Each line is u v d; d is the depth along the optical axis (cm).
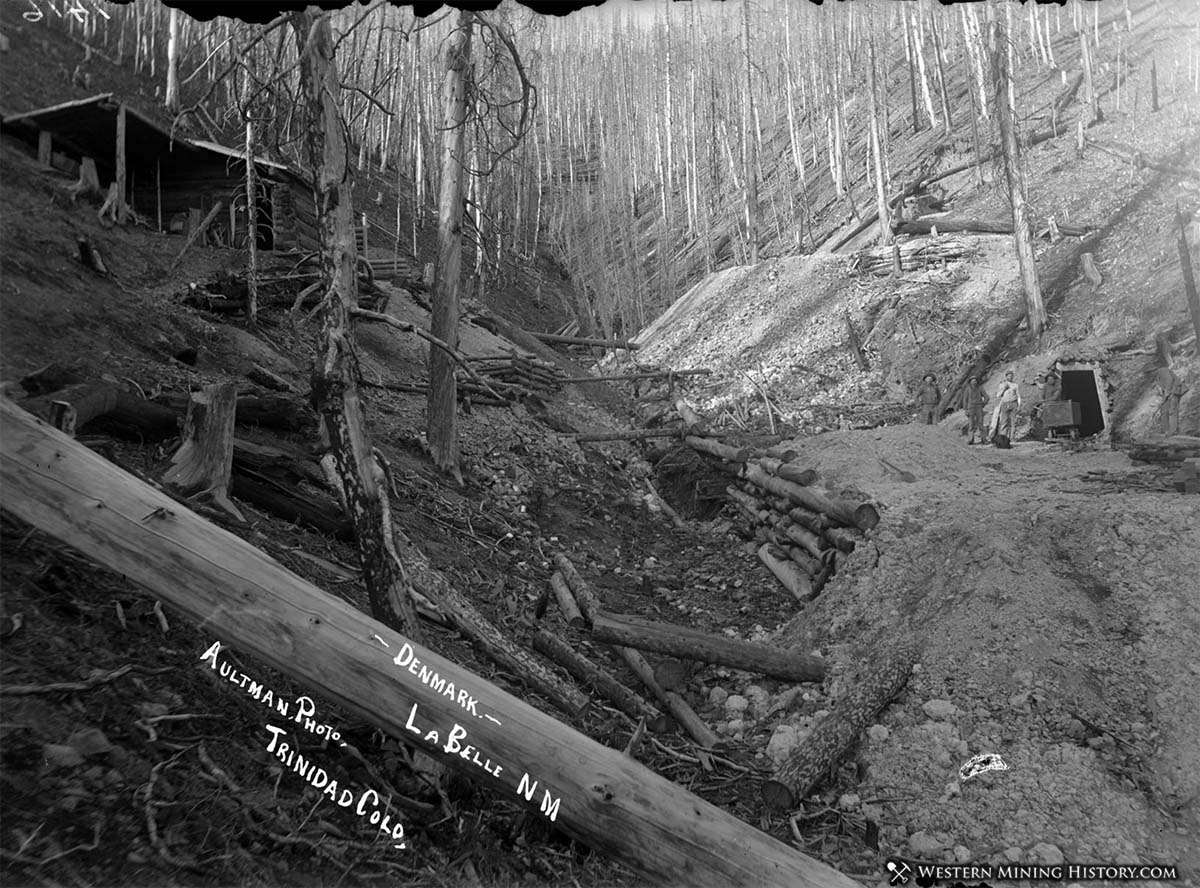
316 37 473
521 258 3938
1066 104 3070
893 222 2878
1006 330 2122
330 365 482
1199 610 643
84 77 1281
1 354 569
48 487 348
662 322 3309
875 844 502
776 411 2080
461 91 1053
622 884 400
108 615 386
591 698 630
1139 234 2105
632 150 5303
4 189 868
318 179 487
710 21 4278
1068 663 626
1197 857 483
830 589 809
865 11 3400
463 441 1261
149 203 1312
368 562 477
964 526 811
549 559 973
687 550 1185
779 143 4628
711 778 570
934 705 609
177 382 734
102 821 289
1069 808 514
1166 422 1327
